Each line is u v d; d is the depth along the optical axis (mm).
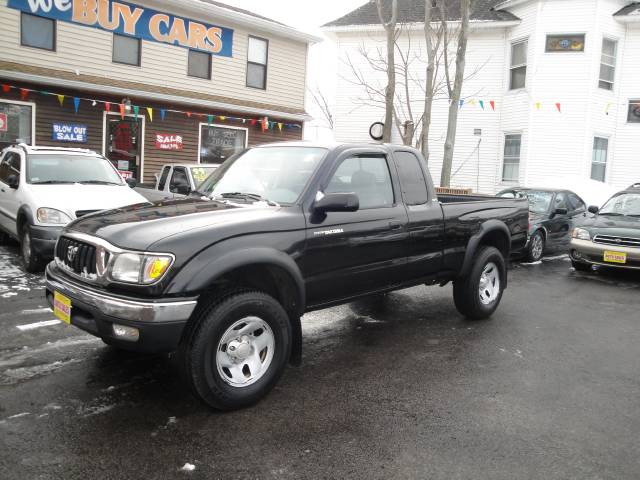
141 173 13891
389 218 4633
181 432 3264
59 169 8094
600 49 17031
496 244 6207
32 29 11984
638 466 3033
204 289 3342
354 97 20234
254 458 3006
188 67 14703
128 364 4289
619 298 7371
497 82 18578
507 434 3365
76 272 3650
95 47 12875
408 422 3492
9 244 9227
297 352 4027
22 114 11930
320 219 4051
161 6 13859
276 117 16609
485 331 5574
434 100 19328
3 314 5434
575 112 17188
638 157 17844
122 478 2770
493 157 18781
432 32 17203
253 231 3639
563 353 4961
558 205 11062
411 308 6430
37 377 3990
